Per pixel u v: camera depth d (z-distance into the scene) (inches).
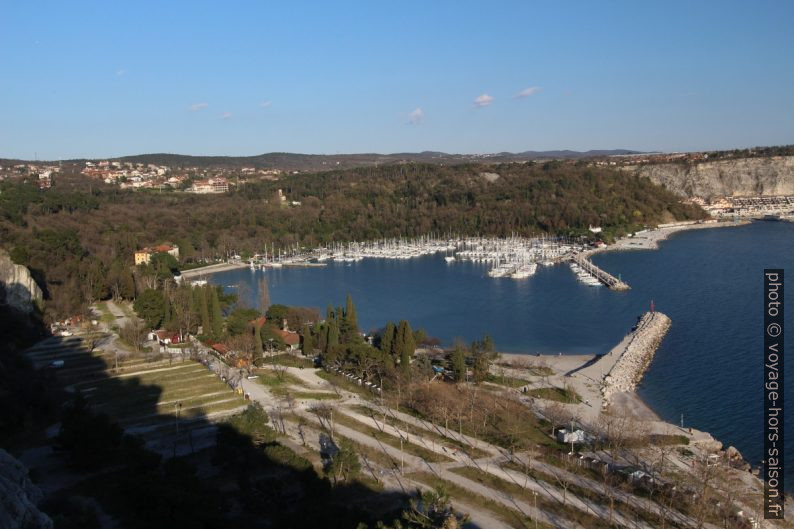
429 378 6525.6
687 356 7401.6
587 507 3929.6
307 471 3887.8
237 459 4333.2
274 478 3993.6
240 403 5698.8
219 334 7746.1
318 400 5856.3
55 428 4953.3
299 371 6830.7
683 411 5797.2
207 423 5216.5
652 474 4389.8
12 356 6328.7
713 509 3939.5
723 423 5506.9
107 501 3730.3
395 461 4549.7
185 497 3373.5
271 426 5162.4
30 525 2795.3
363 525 2933.1
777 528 3806.6
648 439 5004.9
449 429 5182.1
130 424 5167.3
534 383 6515.8
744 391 6225.4
